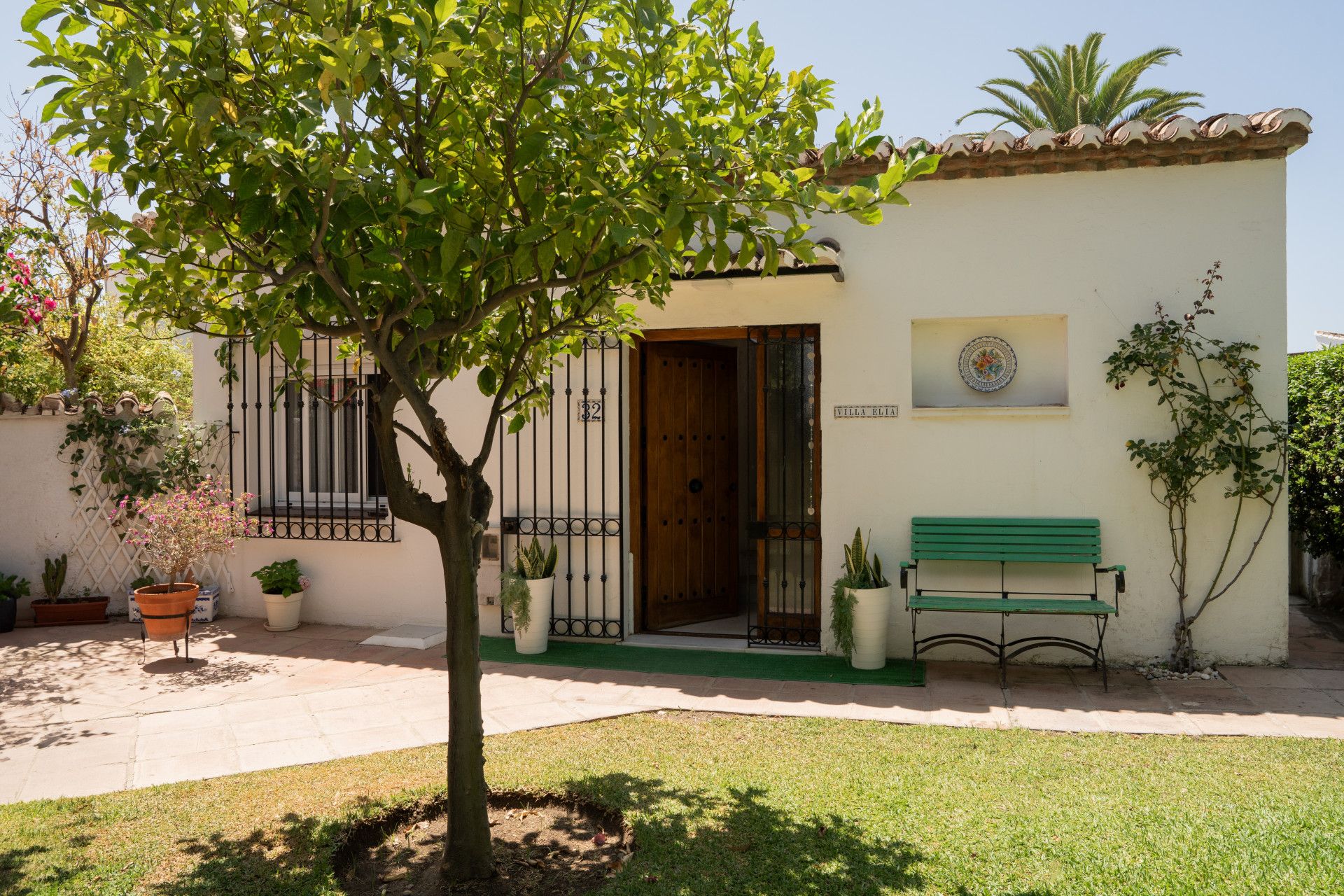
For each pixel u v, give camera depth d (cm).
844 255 730
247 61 317
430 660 732
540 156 337
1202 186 668
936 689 634
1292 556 1023
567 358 805
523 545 822
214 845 387
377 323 341
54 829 405
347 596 869
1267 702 588
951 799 424
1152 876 341
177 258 345
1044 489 696
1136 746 502
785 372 773
